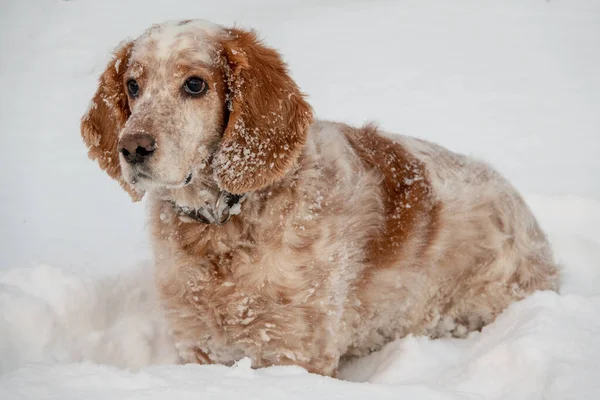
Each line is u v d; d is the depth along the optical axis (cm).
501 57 988
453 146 690
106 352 379
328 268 352
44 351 358
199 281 348
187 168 324
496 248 430
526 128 735
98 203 593
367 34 1135
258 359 361
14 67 1020
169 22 353
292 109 351
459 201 427
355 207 374
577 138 706
